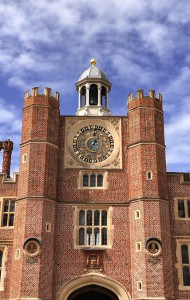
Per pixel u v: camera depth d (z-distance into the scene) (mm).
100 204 33812
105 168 35156
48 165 34031
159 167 34062
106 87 42562
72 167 35188
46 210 32594
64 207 33719
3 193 34750
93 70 43312
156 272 30625
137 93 36438
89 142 36344
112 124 36906
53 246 32125
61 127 36531
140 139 34688
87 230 33375
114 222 33312
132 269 31547
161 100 37000
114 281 31562
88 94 41750
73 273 31766
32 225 31891
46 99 36031
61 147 35812
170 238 32438
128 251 32438
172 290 30734
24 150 34688
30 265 30781
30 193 32844
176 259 32312
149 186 33156
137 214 32594
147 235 31625
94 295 35281
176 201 34125
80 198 34094
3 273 32250
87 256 32281
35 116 35406
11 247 33062
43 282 30594
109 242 32750
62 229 33062
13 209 34406
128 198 34094
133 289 30938
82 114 40594
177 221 33469
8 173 38875
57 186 34344
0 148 39812
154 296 29953
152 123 35375
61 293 31188
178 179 34812
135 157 34469
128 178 34719
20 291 30062
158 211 32375
